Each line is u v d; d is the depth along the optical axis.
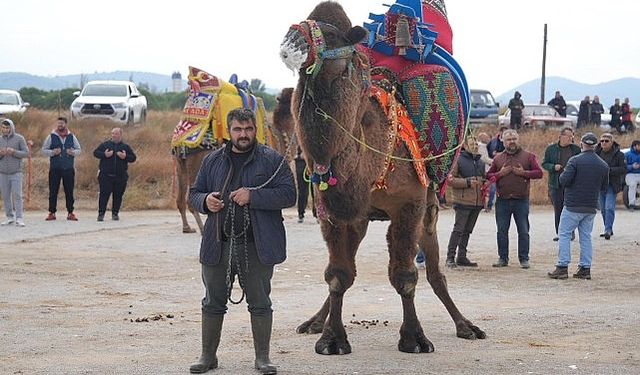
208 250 7.89
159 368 8.07
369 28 9.12
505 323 10.45
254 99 17.67
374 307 11.51
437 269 9.73
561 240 14.66
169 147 31.73
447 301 9.71
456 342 9.32
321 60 7.59
